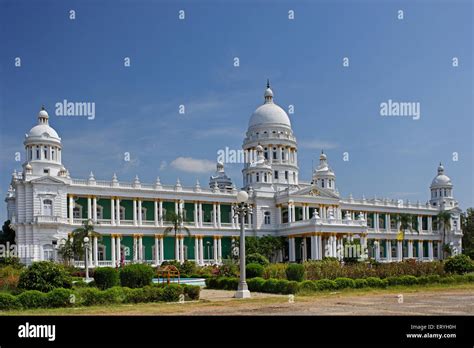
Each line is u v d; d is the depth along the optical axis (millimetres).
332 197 122000
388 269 60062
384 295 45031
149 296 39969
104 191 98875
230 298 43375
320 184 134000
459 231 155250
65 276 41625
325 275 56375
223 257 112188
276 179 129500
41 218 90125
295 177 133125
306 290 48094
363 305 36125
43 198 92062
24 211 91438
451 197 158625
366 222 125062
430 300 39750
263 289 49531
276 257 114500
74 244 85188
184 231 106250
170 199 106750
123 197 101312
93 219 95250
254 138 133125
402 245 143250
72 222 95000
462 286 54594
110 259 99562
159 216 105250
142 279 45594
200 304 38219
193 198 109562
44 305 36062
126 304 38500
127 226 100250
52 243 91000
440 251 151250
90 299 37719
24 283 40125
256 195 117375
